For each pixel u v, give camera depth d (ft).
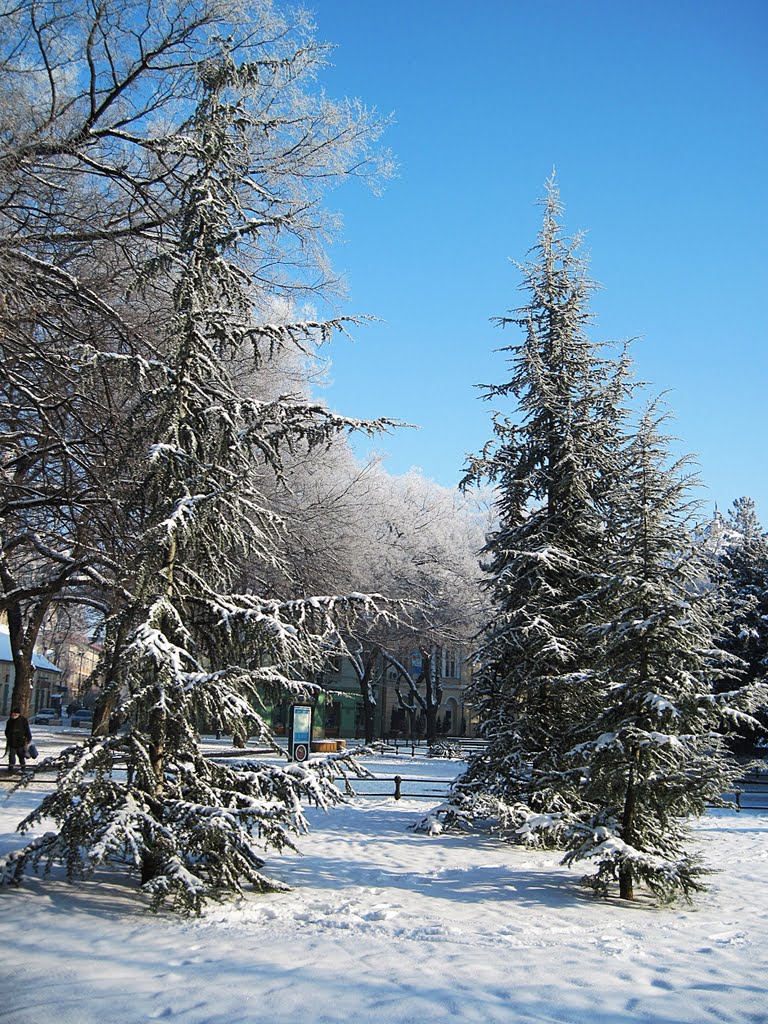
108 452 43.50
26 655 73.61
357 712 210.79
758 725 34.47
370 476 89.51
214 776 30.07
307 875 35.94
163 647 27.35
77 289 45.16
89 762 27.02
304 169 50.06
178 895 26.40
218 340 34.24
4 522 50.03
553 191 61.05
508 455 58.29
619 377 58.23
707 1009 19.36
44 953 21.61
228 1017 17.66
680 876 32.53
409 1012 18.45
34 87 43.60
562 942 26.20
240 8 46.01
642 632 35.29
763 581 119.85
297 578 69.10
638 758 34.65
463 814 52.42
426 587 139.03
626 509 39.14
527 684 51.96
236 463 33.04
